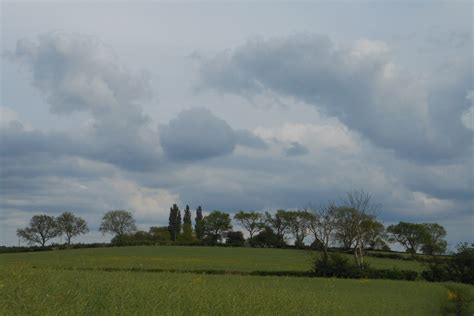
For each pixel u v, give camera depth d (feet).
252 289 92.27
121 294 64.03
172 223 483.10
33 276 74.64
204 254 309.42
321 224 265.54
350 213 262.06
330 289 130.41
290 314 71.92
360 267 226.17
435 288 155.63
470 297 115.44
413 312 100.68
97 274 92.07
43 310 50.03
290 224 395.55
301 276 207.21
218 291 78.89
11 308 49.80
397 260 295.28
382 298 117.80
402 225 354.95
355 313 86.48
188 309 61.00
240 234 438.81
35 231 415.23
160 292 69.21
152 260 254.68
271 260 280.72
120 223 435.94
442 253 236.63
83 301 56.90
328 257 217.97
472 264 213.05
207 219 456.86
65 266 174.09
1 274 72.38
